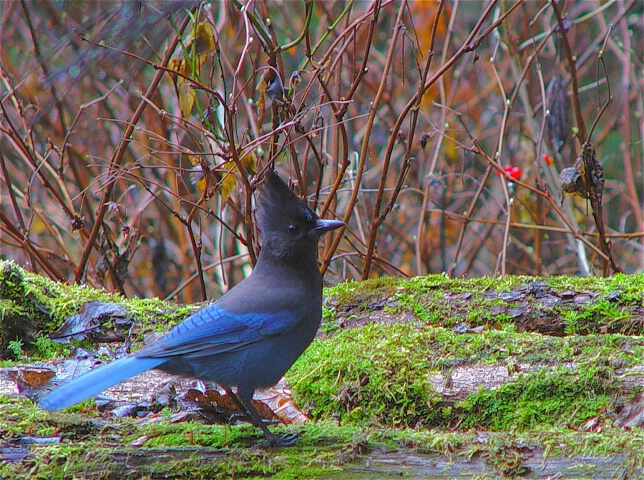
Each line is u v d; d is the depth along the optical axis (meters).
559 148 14.12
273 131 10.77
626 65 16.95
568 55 12.88
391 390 8.69
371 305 10.14
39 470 6.87
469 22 18.89
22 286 9.92
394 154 17.20
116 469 6.94
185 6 9.22
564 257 16.69
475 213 18.05
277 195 8.20
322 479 6.92
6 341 9.68
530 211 15.27
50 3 13.74
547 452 7.08
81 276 12.72
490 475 6.92
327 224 8.16
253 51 14.55
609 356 8.49
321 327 9.99
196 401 8.78
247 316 7.82
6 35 16.22
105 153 16.23
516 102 17.95
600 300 9.73
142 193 16.77
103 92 15.87
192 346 7.62
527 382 8.47
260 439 7.66
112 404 8.77
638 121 19.41
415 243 15.98
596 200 11.98
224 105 10.18
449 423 8.59
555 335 9.74
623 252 18.38
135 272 16.78
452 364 8.78
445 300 10.04
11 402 8.23
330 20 14.92
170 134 15.98
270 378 7.97
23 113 13.90
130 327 10.04
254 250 12.16
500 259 14.91
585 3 19.25
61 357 9.60
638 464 6.84
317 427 7.90
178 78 11.50
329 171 15.18
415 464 7.11
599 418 8.19
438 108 17.83
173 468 6.98
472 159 18.05
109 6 10.90
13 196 13.24
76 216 12.57
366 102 16.45
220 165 11.20
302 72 11.77
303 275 8.18
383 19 18.12
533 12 18.55
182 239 16.05
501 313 9.84
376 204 11.62
